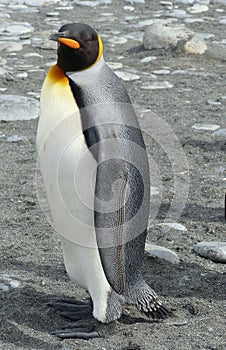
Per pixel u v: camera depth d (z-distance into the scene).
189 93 18.64
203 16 27.50
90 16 27.19
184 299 9.20
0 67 20.55
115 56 22.09
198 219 11.74
